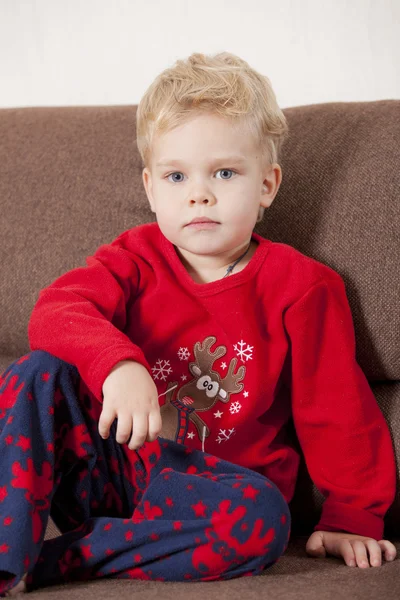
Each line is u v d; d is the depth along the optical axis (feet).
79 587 2.98
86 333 3.43
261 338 3.91
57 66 6.41
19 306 4.91
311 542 3.69
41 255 4.91
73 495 3.43
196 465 3.43
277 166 4.15
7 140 5.28
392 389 4.17
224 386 3.83
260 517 3.05
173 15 6.02
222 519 3.05
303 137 4.56
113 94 6.31
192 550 3.05
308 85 5.74
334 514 3.76
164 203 3.87
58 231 4.91
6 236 5.02
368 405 3.95
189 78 3.96
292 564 3.43
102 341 3.35
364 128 4.45
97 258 4.14
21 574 2.90
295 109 4.78
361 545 3.53
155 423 3.20
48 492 3.13
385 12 5.50
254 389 3.81
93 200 4.89
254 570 3.10
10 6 6.45
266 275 4.02
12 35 6.48
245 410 3.79
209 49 5.96
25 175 5.10
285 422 4.07
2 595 2.92
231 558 3.04
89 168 4.98
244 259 4.11
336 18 5.61
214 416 3.80
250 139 3.86
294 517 4.14
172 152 3.80
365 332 4.12
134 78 6.22
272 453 3.89
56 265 4.86
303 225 4.35
